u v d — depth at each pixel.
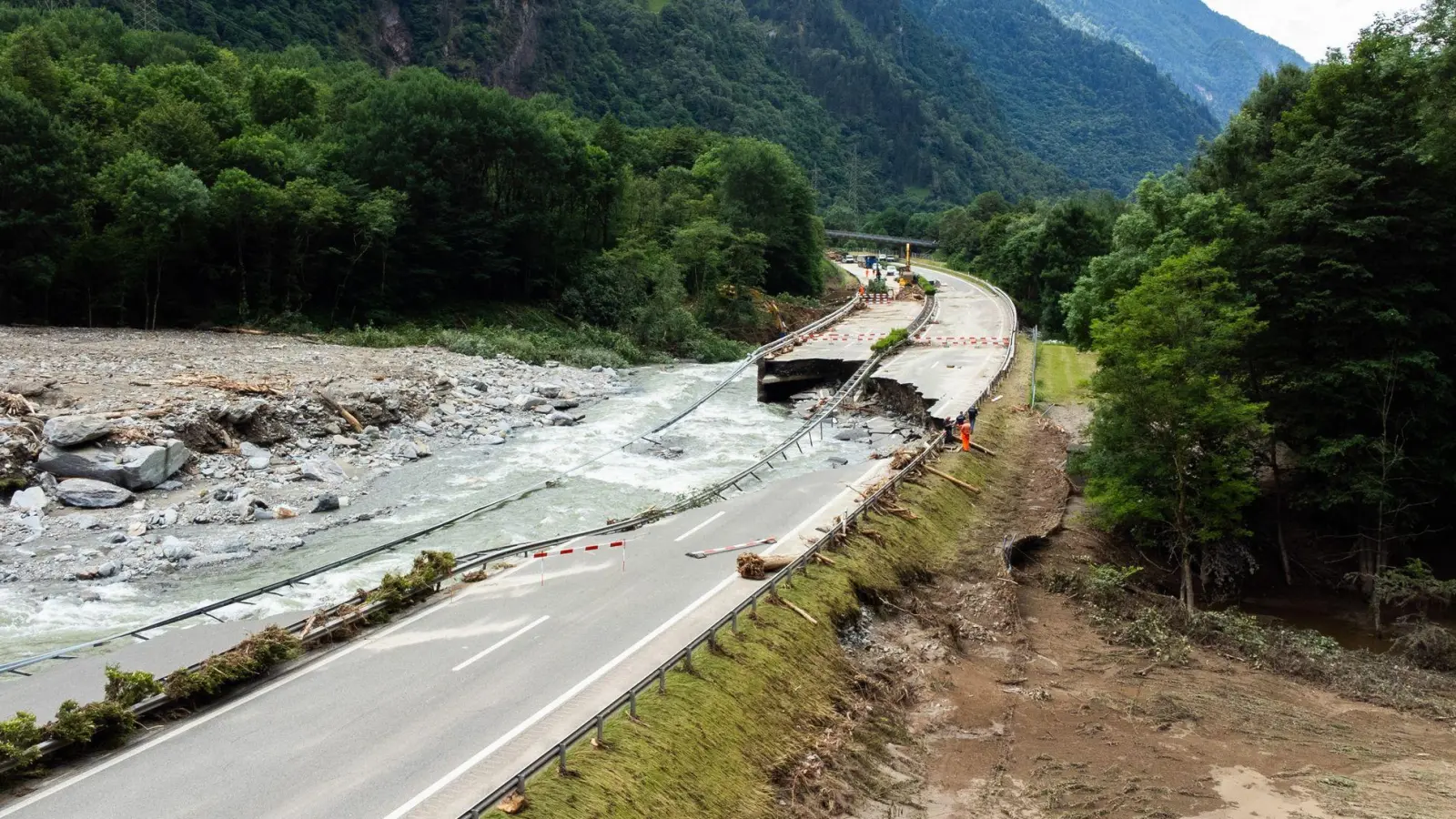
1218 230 36.06
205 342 49.75
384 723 16.22
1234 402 29.23
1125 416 30.56
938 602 27.12
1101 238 84.12
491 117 67.81
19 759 13.87
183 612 21.81
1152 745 20.92
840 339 61.38
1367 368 31.06
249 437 35.22
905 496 31.69
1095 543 32.62
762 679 19.36
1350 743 21.42
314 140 68.69
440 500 32.38
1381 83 34.75
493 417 43.97
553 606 21.89
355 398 39.84
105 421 30.62
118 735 15.30
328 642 19.58
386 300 63.28
